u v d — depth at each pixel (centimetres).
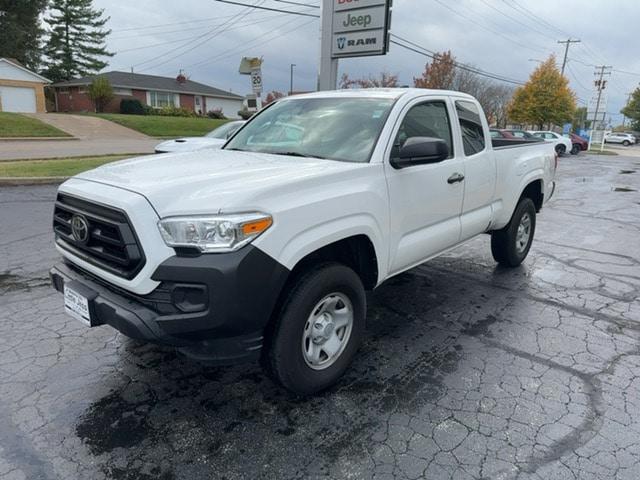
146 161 337
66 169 1221
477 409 292
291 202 267
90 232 273
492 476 238
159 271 241
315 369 298
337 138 357
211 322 242
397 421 280
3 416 279
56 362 339
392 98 374
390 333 393
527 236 573
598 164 2511
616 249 674
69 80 5025
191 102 5131
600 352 366
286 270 261
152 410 288
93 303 268
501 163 480
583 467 245
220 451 254
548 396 307
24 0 4278
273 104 452
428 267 565
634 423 281
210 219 239
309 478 236
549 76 4209
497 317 428
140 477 236
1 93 3719
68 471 238
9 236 649
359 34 1091
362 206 307
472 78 4875
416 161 336
